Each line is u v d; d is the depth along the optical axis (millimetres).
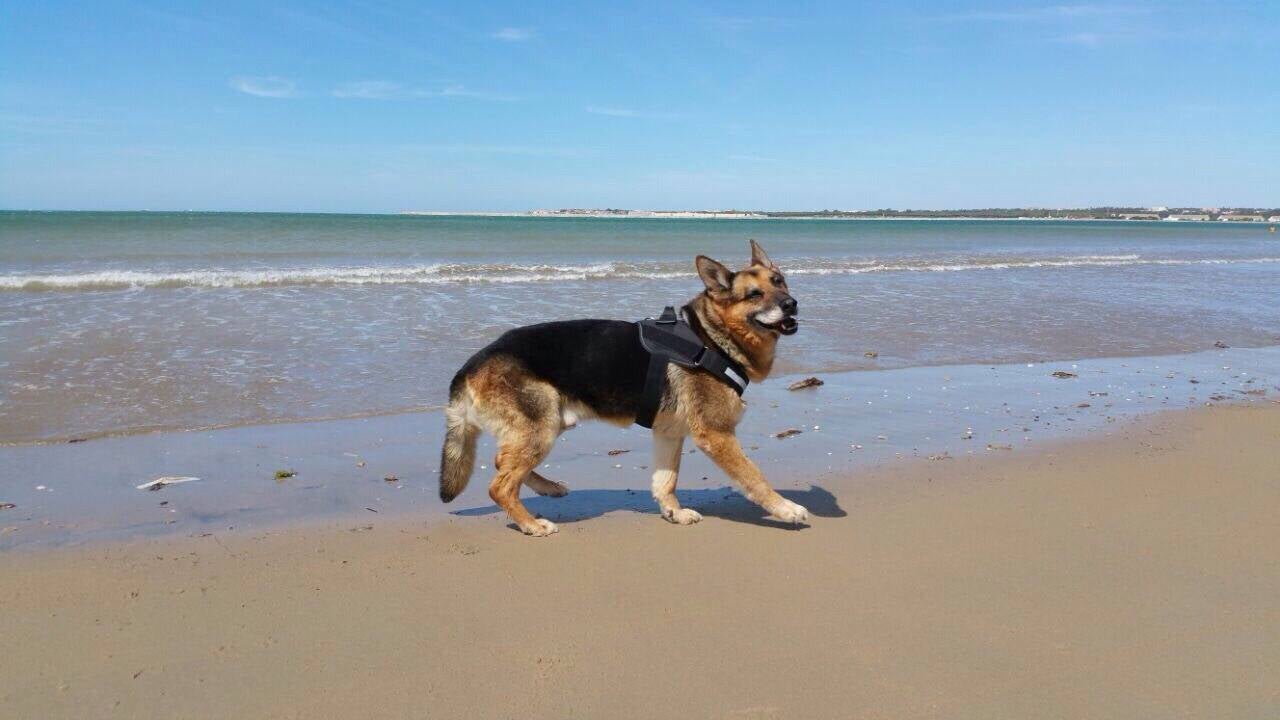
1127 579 4520
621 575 4645
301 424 7680
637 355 5645
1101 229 89688
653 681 3482
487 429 5648
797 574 4645
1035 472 6609
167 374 9055
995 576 4570
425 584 4477
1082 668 3574
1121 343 13094
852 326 13711
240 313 12773
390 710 3256
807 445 7430
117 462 6484
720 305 5855
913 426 8086
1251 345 13281
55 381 8570
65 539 4969
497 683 3465
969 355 11789
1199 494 6023
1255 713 3232
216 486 6039
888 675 3525
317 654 3684
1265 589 4387
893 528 5383
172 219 58062
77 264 18781
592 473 6910
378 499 5961
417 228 48375
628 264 22766
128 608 4094
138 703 3285
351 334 11445
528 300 14906
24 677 3443
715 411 5609
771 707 3285
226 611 4086
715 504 6137
